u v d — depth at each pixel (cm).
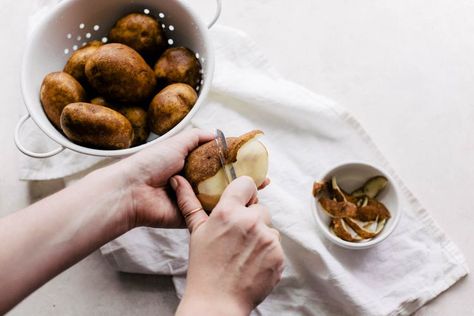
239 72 92
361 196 86
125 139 76
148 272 89
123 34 81
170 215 72
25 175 90
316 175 90
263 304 87
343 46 95
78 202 66
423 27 95
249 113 92
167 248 88
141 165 69
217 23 96
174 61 80
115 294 90
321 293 87
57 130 79
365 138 89
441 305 87
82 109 73
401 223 88
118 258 88
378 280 87
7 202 92
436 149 91
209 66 79
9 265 61
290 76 94
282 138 91
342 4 96
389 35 95
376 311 84
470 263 88
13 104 95
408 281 86
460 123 92
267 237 61
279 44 95
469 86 93
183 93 78
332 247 87
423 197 90
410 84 93
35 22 94
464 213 89
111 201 67
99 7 82
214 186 69
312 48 95
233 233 61
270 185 88
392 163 92
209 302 60
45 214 64
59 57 83
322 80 94
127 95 77
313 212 84
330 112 89
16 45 97
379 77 94
